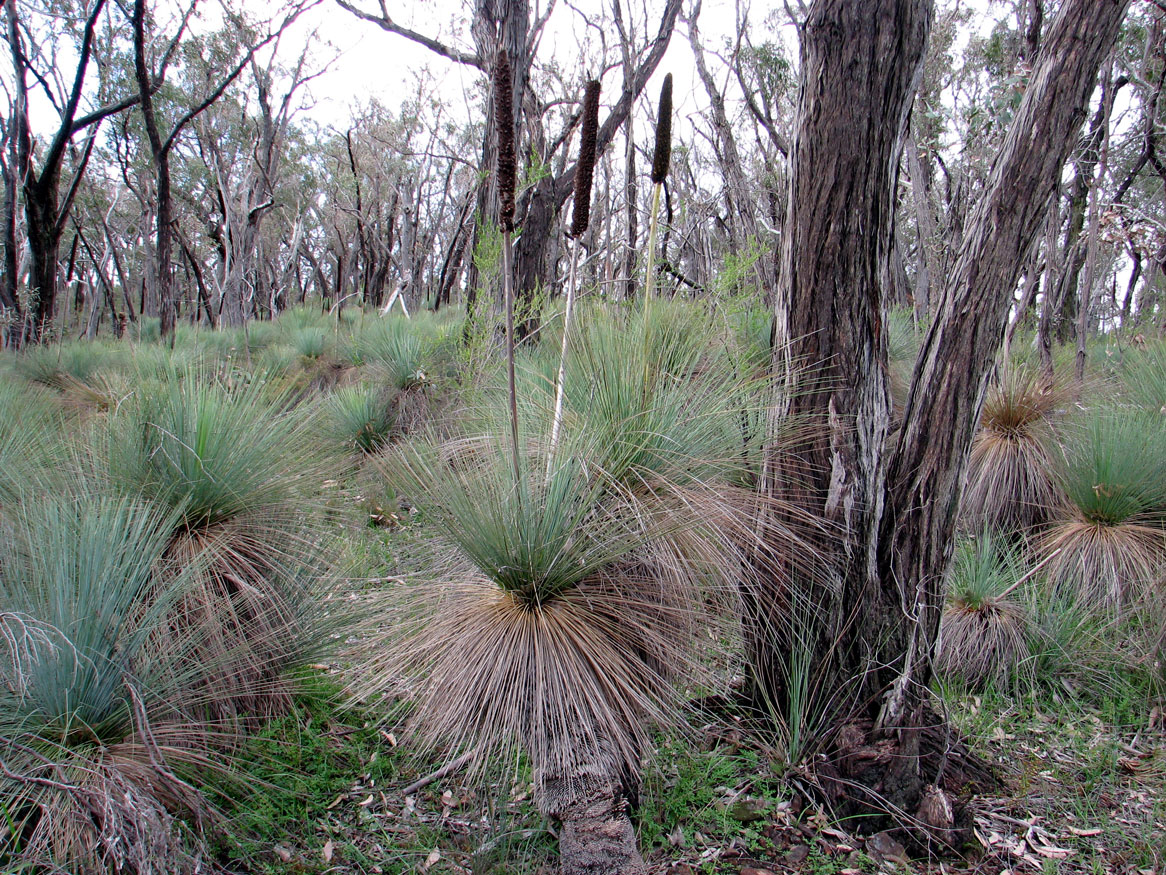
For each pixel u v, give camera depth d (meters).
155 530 3.02
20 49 12.07
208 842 2.57
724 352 3.62
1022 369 5.83
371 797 3.01
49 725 2.35
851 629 3.10
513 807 2.95
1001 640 4.01
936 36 11.64
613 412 3.06
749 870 2.70
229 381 3.79
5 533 2.88
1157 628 4.00
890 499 3.07
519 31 8.15
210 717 2.91
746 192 11.34
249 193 25.27
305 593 3.38
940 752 3.06
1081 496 4.70
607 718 2.49
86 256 29.22
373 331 10.31
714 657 3.08
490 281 6.19
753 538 3.10
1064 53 2.61
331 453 4.49
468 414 3.87
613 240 14.19
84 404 6.54
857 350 3.02
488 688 2.47
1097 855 2.82
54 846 2.10
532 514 2.61
